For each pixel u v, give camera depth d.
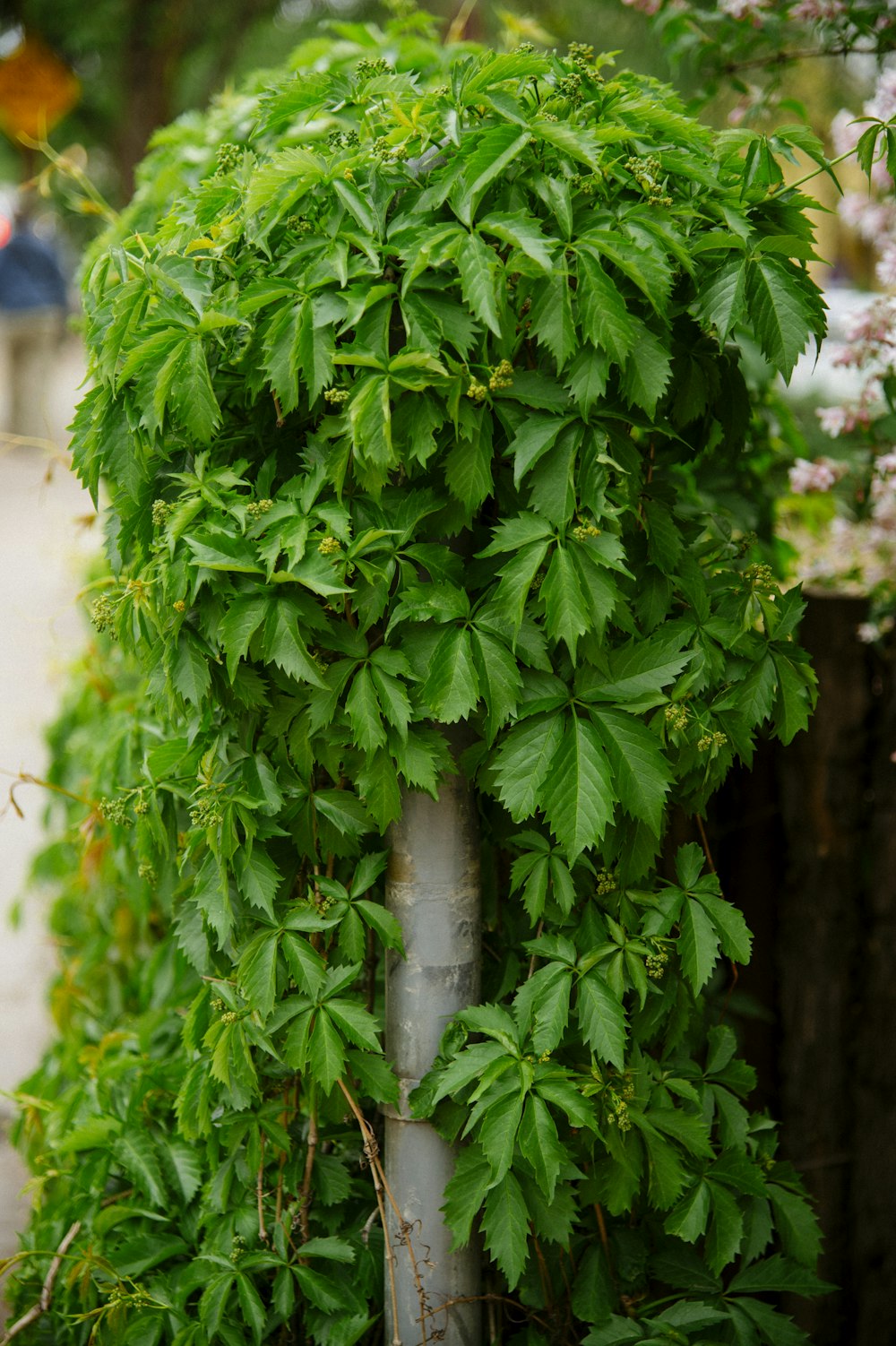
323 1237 1.96
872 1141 2.41
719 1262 1.87
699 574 1.75
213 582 1.58
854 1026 2.41
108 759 2.35
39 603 5.91
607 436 1.61
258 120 2.11
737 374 1.86
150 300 1.67
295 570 1.56
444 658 1.60
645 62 5.19
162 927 2.77
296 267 1.63
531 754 1.64
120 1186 2.32
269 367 1.57
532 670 1.68
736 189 1.64
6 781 4.36
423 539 1.72
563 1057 1.84
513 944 1.97
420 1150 1.84
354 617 1.73
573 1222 1.95
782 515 2.81
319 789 1.84
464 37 3.56
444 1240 1.87
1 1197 2.73
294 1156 1.96
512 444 1.58
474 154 1.50
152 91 8.18
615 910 1.79
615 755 1.64
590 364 1.56
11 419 9.66
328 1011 1.75
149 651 1.76
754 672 1.74
